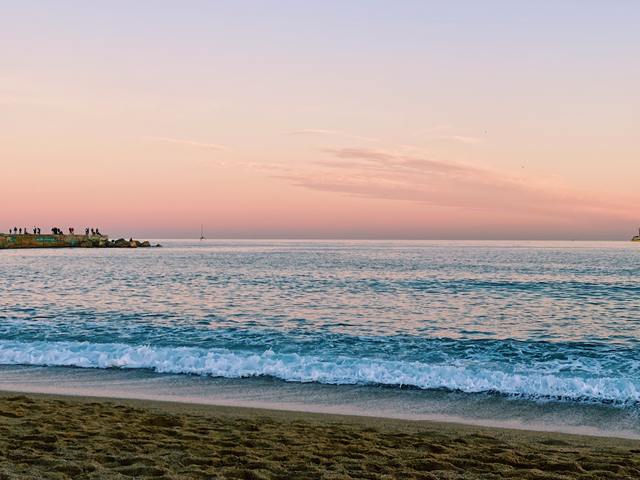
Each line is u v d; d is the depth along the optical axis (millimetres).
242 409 11602
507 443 9203
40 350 17047
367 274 55844
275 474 7164
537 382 13727
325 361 16141
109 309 28047
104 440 8531
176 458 7730
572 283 45250
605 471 7605
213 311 27703
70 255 112312
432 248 191250
